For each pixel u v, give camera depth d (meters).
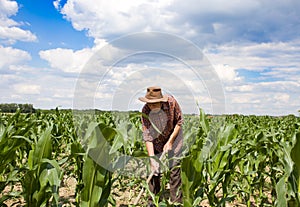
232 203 4.98
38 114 9.77
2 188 3.22
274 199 4.13
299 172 3.00
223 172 3.52
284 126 10.25
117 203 4.96
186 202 2.82
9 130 3.60
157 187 4.25
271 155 4.14
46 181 2.78
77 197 4.07
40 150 2.77
